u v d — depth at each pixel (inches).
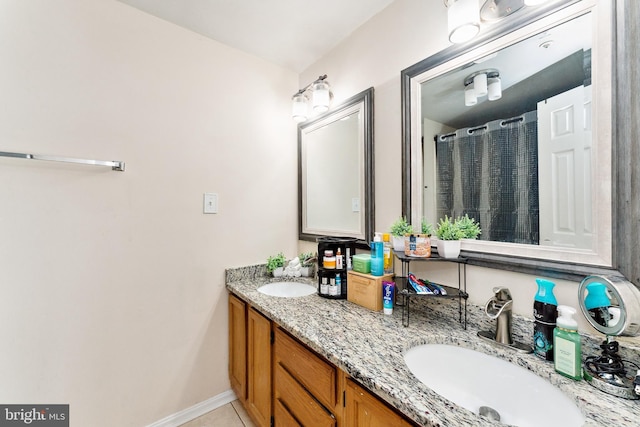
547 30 34.9
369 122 58.4
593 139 31.2
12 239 46.1
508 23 38.2
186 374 62.8
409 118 50.6
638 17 28.8
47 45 48.8
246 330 60.2
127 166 55.9
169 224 60.7
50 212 48.9
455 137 44.4
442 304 44.8
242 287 64.1
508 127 38.4
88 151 52.1
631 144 28.8
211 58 66.5
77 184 51.2
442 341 38.6
